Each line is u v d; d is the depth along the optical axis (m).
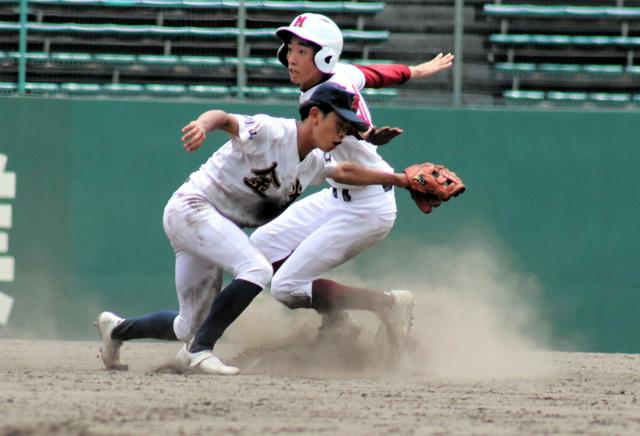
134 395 17.55
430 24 36.94
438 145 34.56
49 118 34.12
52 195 34.09
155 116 34.31
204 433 13.72
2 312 33.97
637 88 37.41
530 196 34.41
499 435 14.14
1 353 29.00
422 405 17.20
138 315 34.16
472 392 19.52
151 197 34.31
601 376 24.98
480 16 36.97
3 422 14.20
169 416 15.14
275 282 25.09
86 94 37.06
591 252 34.34
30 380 19.83
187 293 22.17
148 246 34.25
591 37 37.34
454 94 36.34
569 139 34.44
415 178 22.12
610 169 34.34
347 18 37.12
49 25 36.81
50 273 34.03
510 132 34.53
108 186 34.22
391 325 25.14
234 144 20.28
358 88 25.17
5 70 36.66
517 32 37.03
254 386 19.28
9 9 36.59
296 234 26.84
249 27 37.22
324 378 21.86
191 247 21.39
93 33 37.00
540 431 14.56
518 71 37.03
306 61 23.50
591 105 37.41
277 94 36.97
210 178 21.31
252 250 21.30
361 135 20.70
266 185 20.84
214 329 21.56
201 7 37.12
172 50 37.25
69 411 15.41
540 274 34.38
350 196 24.73
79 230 34.12
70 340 33.91
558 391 20.33
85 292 34.12
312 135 20.41
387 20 36.97
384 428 14.48
